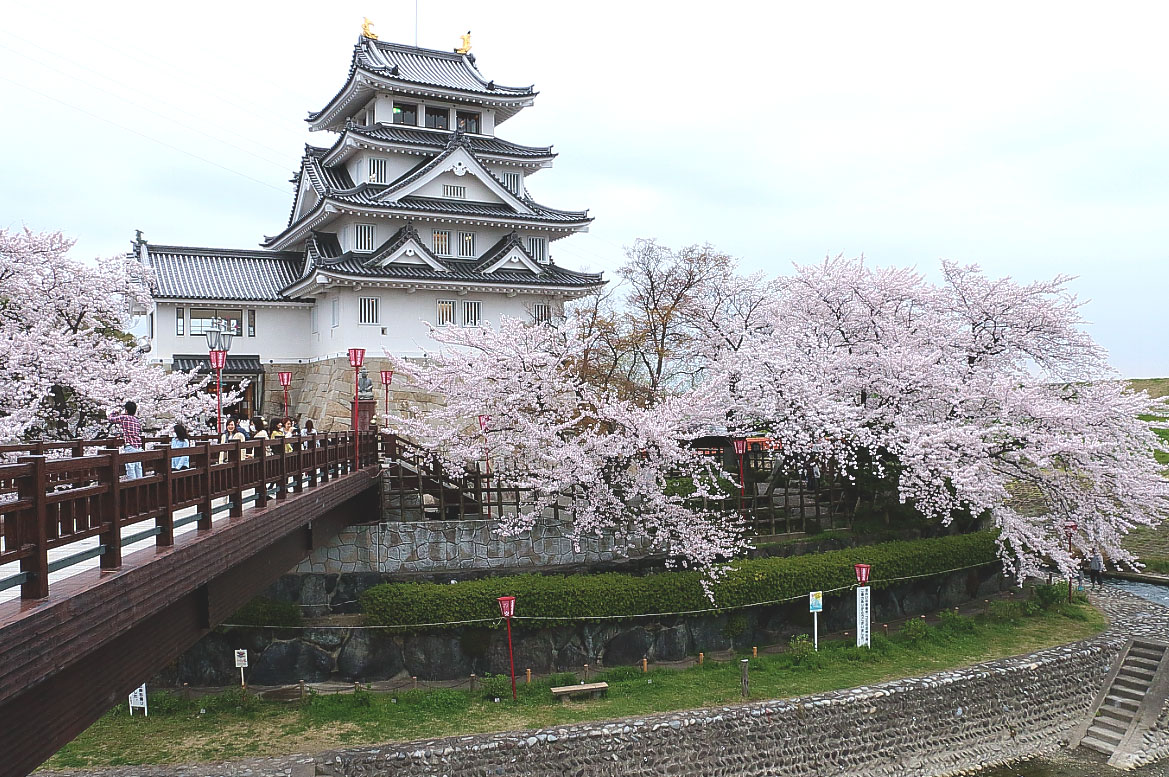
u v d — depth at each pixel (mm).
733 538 22812
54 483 9000
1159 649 21062
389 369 33125
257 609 19188
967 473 22453
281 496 14195
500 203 36906
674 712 17203
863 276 27578
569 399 22203
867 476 26812
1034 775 17859
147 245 35844
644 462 21500
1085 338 25094
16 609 6422
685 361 33906
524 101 39375
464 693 18219
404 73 38500
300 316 37312
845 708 17953
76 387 20562
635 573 21797
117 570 7984
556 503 22656
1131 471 24219
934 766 17922
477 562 21531
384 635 19328
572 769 15547
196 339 35281
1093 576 30359
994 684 19844
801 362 26031
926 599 25656
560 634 19969
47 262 22625
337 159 37281
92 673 7871
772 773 16688
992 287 25797
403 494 22281
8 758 6516
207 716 17266
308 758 14859
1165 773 17859
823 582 22672
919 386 24688
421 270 33500
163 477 9203
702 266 35625
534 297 36438
